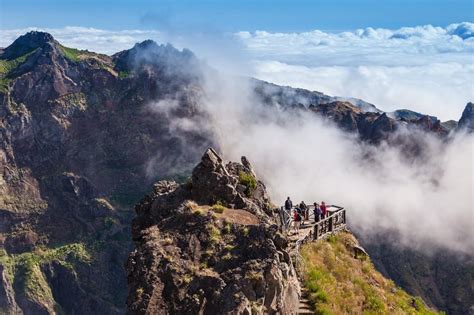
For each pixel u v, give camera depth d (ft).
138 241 101.09
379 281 143.23
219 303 81.15
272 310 83.51
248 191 122.62
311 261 126.00
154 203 109.70
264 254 87.81
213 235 93.25
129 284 89.66
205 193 108.27
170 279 85.71
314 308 105.19
